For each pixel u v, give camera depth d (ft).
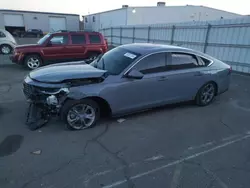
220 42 34.47
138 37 61.93
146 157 9.89
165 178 8.50
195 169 9.13
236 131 12.79
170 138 11.71
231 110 16.14
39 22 134.62
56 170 8.71
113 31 81.25
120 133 12.04
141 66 13.05
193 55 15.31
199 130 12.76
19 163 9.05
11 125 12.43
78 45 31.63
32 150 10.02
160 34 50.60
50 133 11.66
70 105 11.48
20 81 23.49
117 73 12.62
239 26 30.91
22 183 7.92
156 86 13.69
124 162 9.45
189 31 40.88
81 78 11.74
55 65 14.71
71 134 11.66
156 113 15.07
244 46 30.68
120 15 96.22
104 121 13.46
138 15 90.58
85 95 11.51
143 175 8.64
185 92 15.33
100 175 8.54
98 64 14.48
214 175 8.79
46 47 29.99
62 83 11.46
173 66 14.35
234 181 8.47
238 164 9.58
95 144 10.80
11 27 128.77
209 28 36.01
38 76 12.10
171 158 9.87
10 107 15.25
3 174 8.35
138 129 12.60
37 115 12.62
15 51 29.32
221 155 10.24
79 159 9.51
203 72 15.60
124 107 13.02
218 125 13.52
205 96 16.58
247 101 18.33
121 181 8.25
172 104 16.17
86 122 12.37
